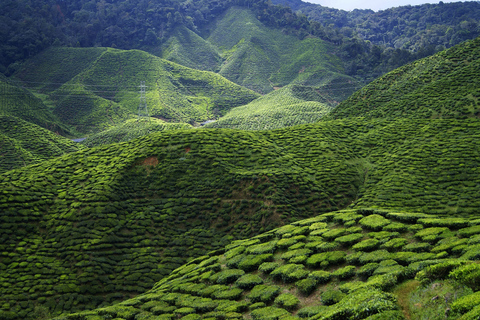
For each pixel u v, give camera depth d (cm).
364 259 2373
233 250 3412
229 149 6469
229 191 5519
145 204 5538
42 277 4294
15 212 5025
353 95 10450
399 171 5822
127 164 6078
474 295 1495
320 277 2394
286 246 3042
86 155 6744
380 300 1752
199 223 5234
